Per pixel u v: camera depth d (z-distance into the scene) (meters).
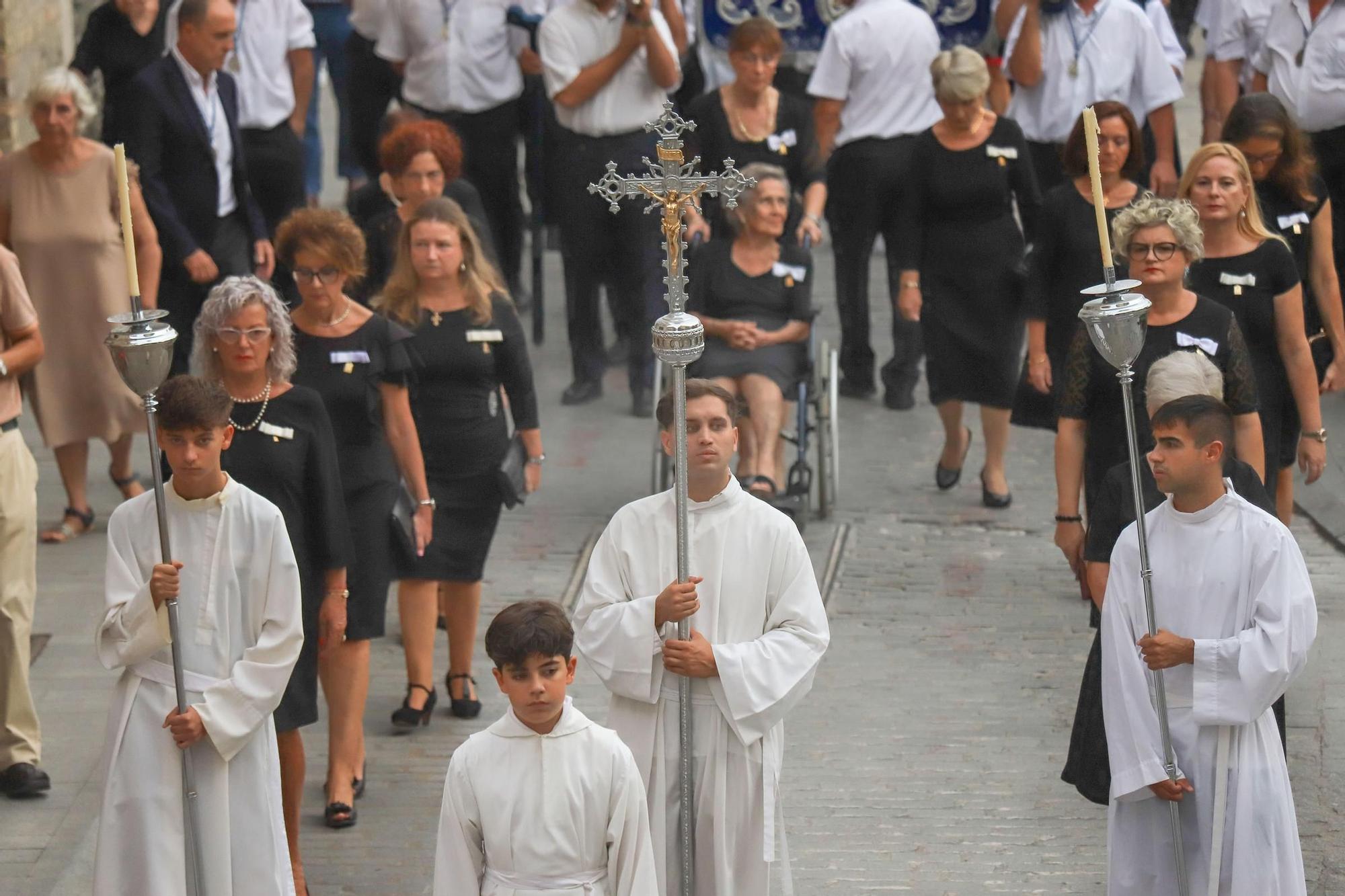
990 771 27.08
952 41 48.12
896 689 29.94
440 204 28.30
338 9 54.28
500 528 36.97
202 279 37.84
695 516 19.84
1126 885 19.89
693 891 19.33
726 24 49.50
